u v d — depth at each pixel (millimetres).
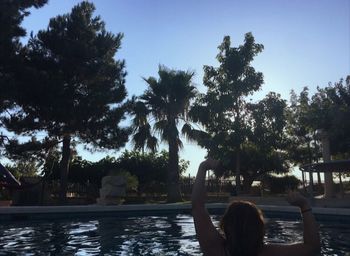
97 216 17031
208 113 25391
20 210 15836
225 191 30219
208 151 25328
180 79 26156
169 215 17953
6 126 22891
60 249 8875
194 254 8344
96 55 24031
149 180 29047
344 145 26125
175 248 9078
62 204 22797
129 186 24984
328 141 25281
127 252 8562
